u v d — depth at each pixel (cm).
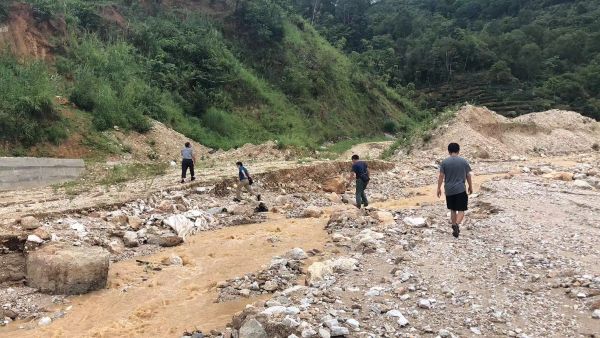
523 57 7700
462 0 10944
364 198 1388
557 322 561
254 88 4309
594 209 1137
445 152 2759
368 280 722
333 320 549
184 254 1062
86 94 2783
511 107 6475
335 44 6825
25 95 2428
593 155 2906
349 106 5259
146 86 3300
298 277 845
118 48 3447
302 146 3322
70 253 865
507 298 636
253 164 2256
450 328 553
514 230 965
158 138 2872
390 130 5488
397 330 546
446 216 1168
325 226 1241
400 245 906
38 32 3073
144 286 876
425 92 7469
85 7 3688
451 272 740
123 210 1315
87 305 798
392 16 9750
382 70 7431
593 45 7600
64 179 2009
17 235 931
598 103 6209
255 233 1218
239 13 4938
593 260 762
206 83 3884
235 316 641
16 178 1734
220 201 1585
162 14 4438
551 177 1753
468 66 7925
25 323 741
